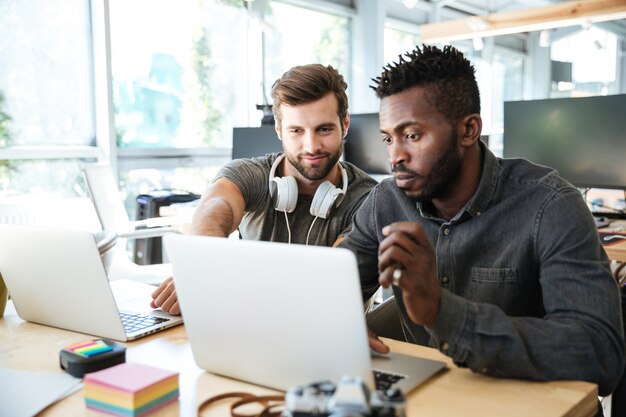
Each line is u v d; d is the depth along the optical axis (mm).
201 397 918
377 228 1407
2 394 917
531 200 1196
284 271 859
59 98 3574
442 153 1122
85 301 1183
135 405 838
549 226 1146
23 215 3164
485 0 6789
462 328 942
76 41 3627
